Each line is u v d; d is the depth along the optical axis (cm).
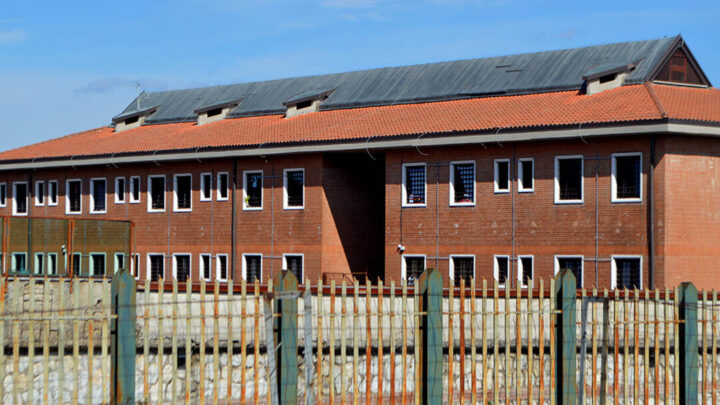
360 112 5759
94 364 2712
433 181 5109
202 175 5884
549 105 5025
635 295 2222
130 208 6169
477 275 4959
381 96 5872
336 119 5719
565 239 4709
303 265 5478
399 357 2908
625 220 4553
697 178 4547
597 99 4903
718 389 2714
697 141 4550
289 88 6544
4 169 6644
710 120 4484
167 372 2866
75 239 3603
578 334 2873
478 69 5809
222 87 6969
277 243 5575
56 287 2916
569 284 2139
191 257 5906
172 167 5994
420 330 2112
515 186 4856
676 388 2192
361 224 5672
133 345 2038
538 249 4781
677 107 4622
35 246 3469
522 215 4834
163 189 6050
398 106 5691
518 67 5653
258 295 2181
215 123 6381
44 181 6550
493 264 4912
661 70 5100
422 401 2092
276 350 2059
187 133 6284
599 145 4622
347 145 5225
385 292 3016
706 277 4566
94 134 7038
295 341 2045
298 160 5512
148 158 5962
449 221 5053
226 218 5769
